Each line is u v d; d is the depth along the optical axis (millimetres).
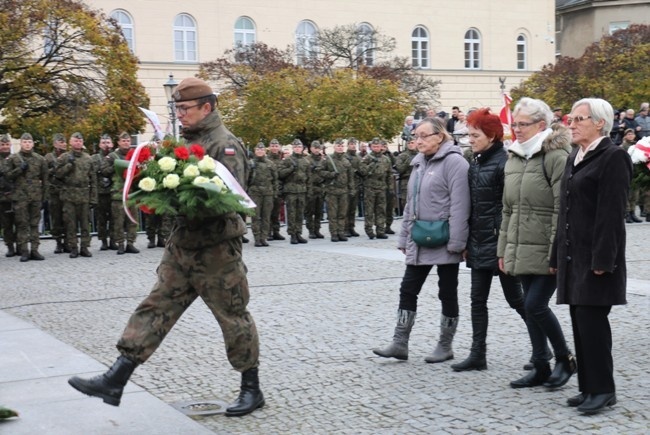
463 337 8070
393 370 6914
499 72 48062
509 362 7082
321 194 18094
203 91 5500
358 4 44312
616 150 5418
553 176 5988
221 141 5484
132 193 5258
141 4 38969
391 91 28516
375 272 12664
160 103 39500
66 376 6863
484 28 47750
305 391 6355
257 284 11625
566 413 5660
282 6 42344
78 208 15516
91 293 11227
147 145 5336
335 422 5609
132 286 11812
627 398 5945
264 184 16984
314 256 15008
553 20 49625
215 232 5402
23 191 15125
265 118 27906
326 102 28078
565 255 5633
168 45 39625
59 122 24359
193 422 5629
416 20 45969
